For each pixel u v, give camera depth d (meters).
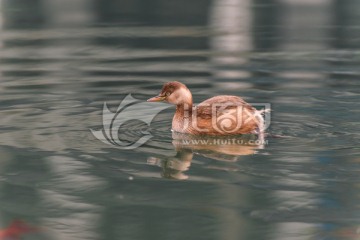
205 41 58.69
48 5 87.44
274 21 72.25
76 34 63.56
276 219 21.31
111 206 22.48
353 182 24.30
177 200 22.92
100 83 41.75
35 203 22.81
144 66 47.38
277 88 39.62
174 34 63.19
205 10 81.81
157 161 27.09
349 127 31.36
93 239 20.03
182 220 21.30
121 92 39.28
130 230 20.56
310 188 23.84
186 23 71.06
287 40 59.06
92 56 51.78
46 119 33.31
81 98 37.75
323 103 35.94
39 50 54.88
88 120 33.19
